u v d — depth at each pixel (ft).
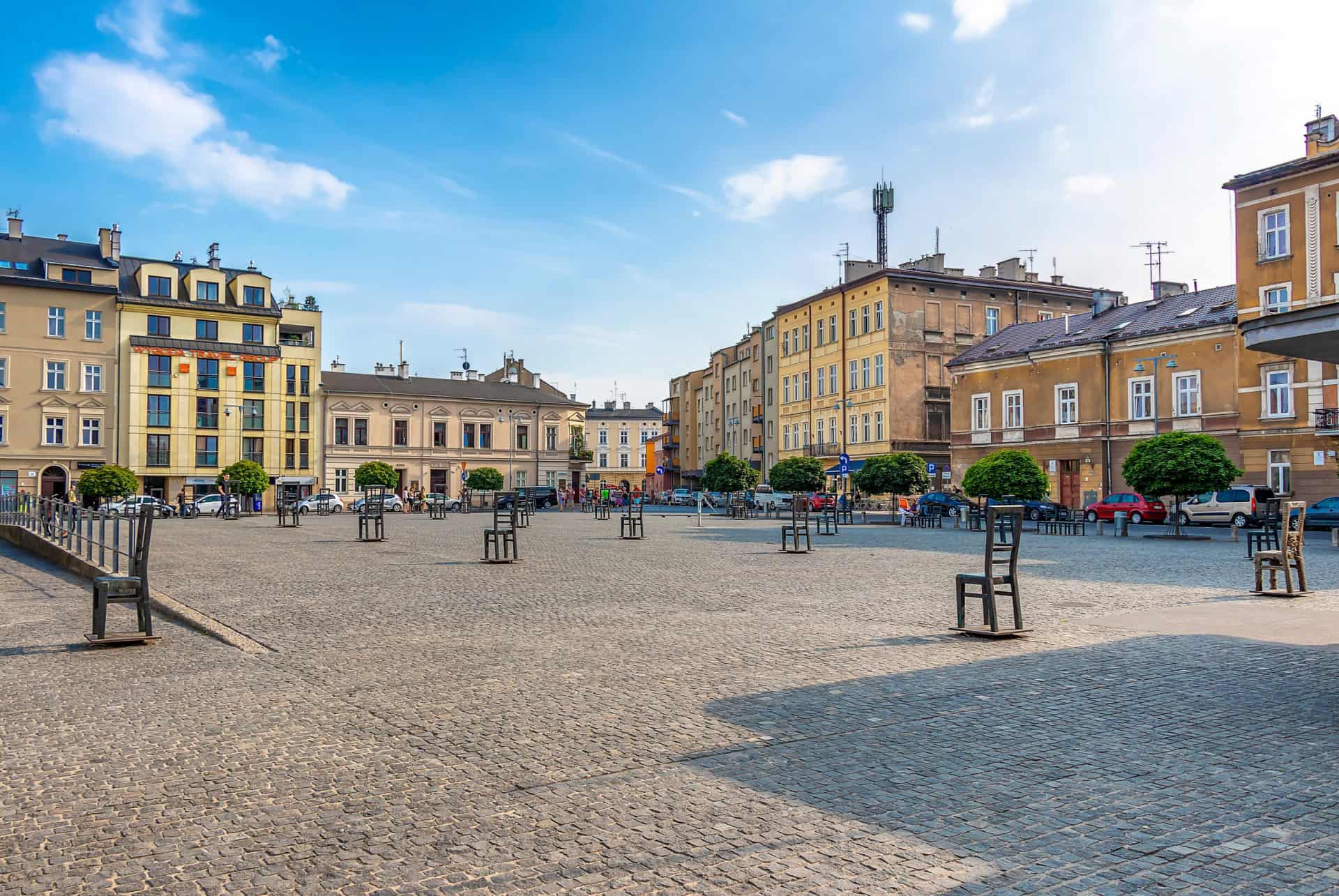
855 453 201.05
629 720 21.89
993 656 29.66
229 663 29.30
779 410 238.89
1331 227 114.73
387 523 134.82
